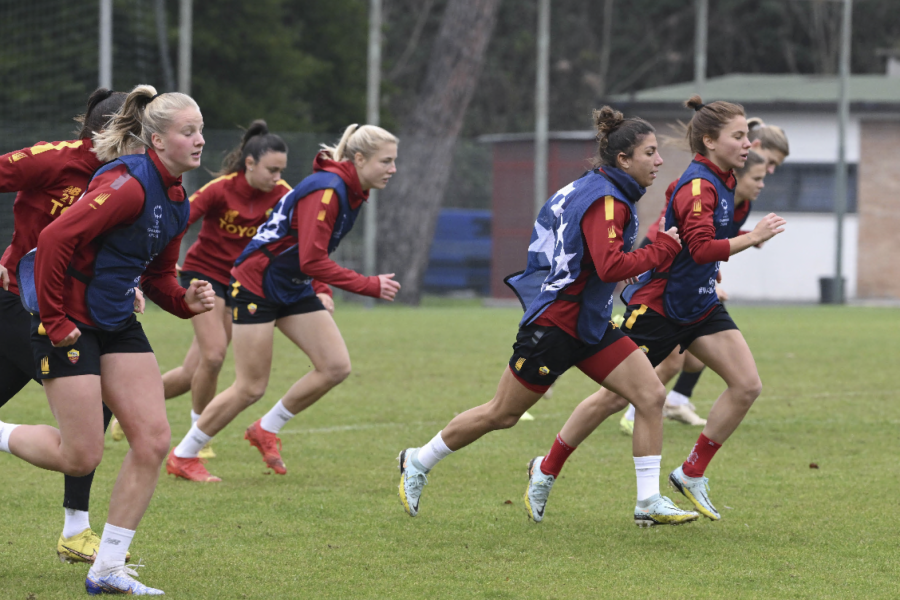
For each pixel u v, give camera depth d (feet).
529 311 54.85
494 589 46.88
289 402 71.26
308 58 352.69
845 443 84.02
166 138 44.70
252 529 57.31
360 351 144.15
